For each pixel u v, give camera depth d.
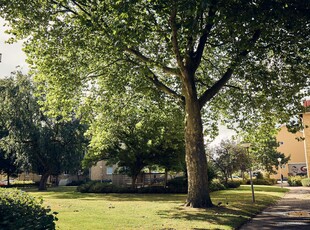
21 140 33.69
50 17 13.47
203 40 14.67
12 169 47.62
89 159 28.25
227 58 17.17
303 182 35.16
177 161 26.03
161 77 19.11
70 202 17.06
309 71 14.99
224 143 34.88
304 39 12.00
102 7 11.70
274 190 28.39
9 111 33.25
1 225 5.18
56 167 35.62
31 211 6.21
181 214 11.82
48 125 34.44
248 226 9.98
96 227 8.98
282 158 54.75
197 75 19.22
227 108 19.75
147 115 20.47
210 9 11.52
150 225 9.41
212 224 9.72
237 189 30.38
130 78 16.77
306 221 10.78
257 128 19.31
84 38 13.58
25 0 12.88
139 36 10.63
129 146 26.34
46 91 16.55
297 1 9.84
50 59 14.09
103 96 17.91
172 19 11.13
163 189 26.00
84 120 18.25
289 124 16.53
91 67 15.81
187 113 14.65
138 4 11.23
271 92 15.38
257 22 10.34
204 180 14.08
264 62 15.88
